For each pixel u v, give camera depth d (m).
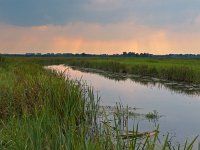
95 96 19.98
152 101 18.28
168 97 20.17
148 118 13.07
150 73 39.28
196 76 29.39
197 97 20.30
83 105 10.46
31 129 5.73
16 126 7.08
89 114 9.90
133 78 35.91
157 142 9.00
